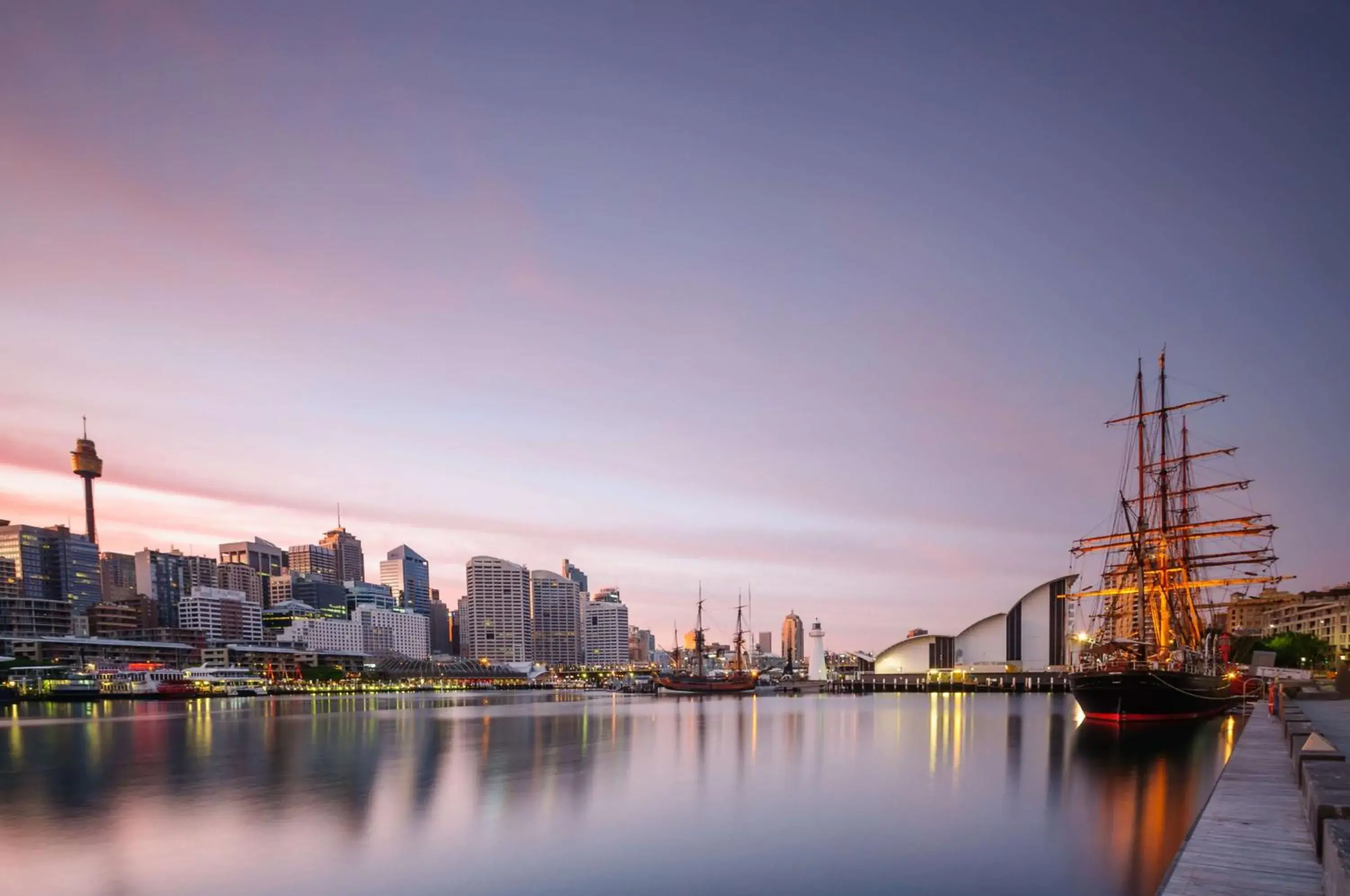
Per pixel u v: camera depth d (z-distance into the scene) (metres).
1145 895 29.77
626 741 89.62
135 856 37.06
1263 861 21.41
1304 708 73.94
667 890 31.14
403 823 43.47
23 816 47.22
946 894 30.22
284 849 38.00
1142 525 133.50
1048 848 36.31
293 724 135.75
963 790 51.84
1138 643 107.50
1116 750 72.44
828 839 38.41
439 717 150.62
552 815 45.09
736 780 57.81
